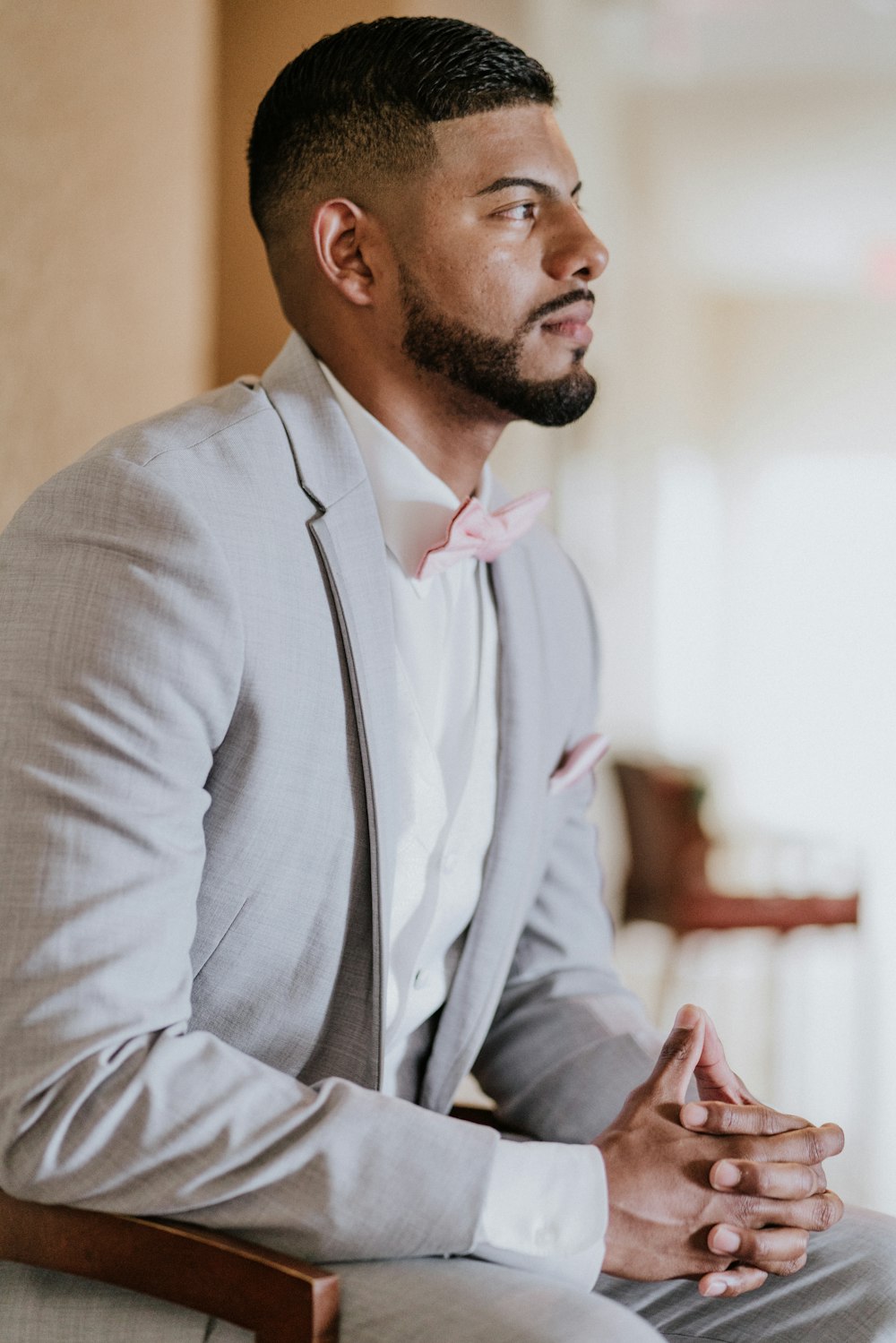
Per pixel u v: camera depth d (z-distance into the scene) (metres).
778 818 7.35
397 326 1.22
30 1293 1.00
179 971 0.96
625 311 6.19
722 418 9.18
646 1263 1.00
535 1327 0.86
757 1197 1.00
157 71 2.19
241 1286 0.86
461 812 1.24
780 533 9.14
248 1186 0.89
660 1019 3.81
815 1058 3.67
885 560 8.95
